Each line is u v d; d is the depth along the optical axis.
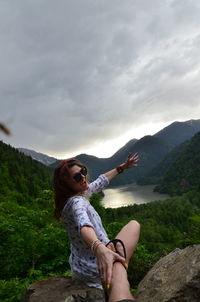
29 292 3.24
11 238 6.27
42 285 3.33
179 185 197.12
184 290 2.28
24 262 6.05
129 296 1.21
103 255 1.41
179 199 114.69
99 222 2.90
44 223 8.25
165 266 2.76
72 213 2.78
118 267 1.35
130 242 1.85
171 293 2.31
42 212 8.38
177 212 93.31
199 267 2.38
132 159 3.61
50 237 6.28
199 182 185.00
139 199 192.88
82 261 3.04
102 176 3.54
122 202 187.25
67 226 2.94
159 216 89.50
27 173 105.94
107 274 1.31
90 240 1.71
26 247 6.09
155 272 2.72
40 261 6.14
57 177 2.91
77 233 2.92
